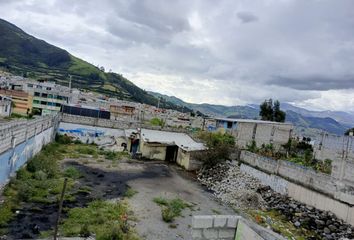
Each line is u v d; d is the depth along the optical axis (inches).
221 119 1908.2
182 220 757.9
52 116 1384.1
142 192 946.7
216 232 316.5
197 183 1171.9
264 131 1728.6
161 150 1521.9
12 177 805.2
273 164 1074.1
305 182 917.2
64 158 1236.5
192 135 1720.0
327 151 1449.3
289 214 869.8
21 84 2982.3
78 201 776.9
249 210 904.3
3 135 706.8
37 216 645.9
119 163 1311.5
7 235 546.3
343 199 779.4
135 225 679.7
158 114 3260.3
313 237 745.6
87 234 582.2
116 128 1712.6
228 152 1330.0
